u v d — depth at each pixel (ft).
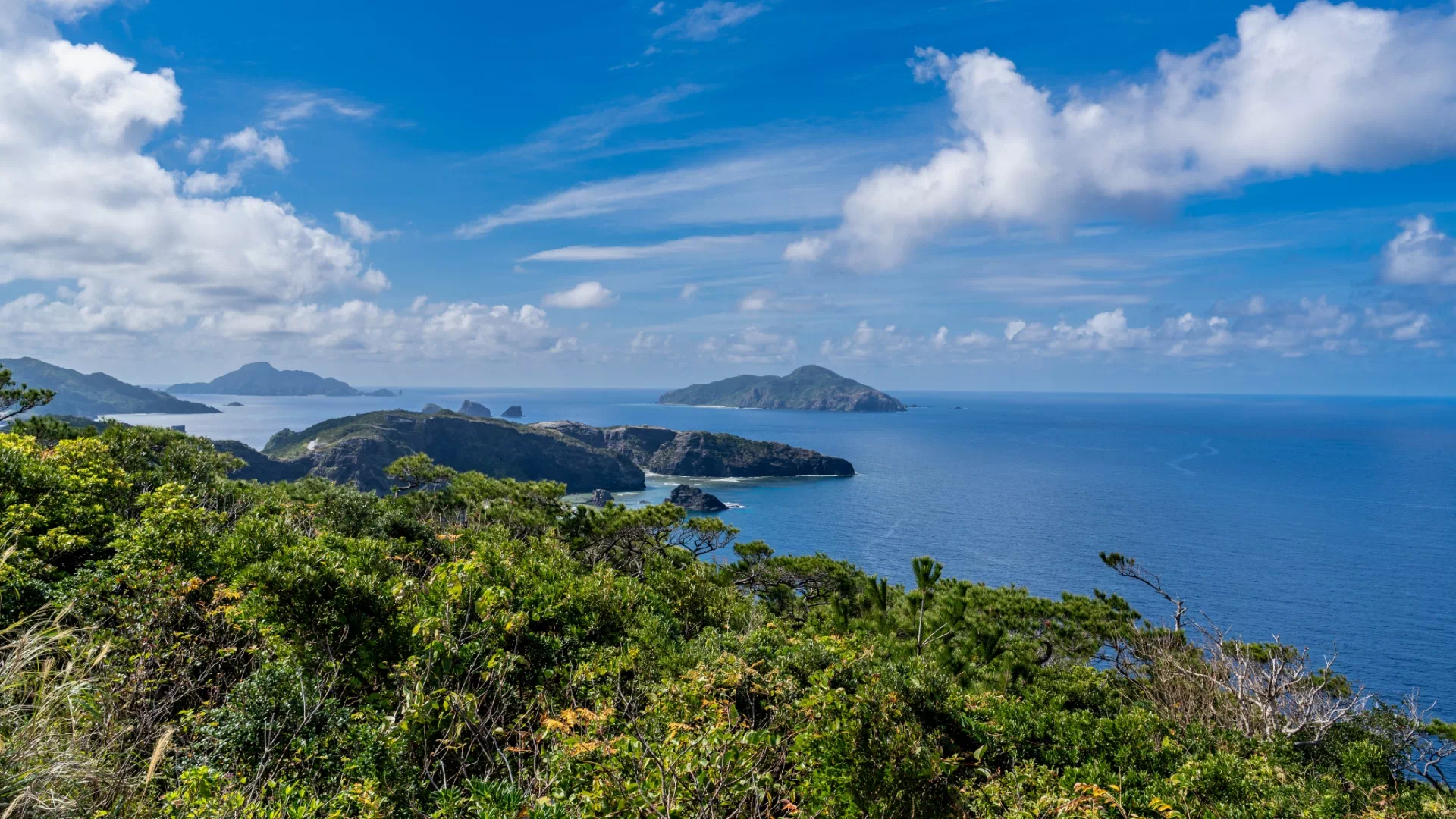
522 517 91.30
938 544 461.37
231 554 33.91
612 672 29.09
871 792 20.44
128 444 65.31
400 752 21.20
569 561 64.23
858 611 68.08
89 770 14.98
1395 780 44.55
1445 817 33.60
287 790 17.51
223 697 24.98
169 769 18.06
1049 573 386.52
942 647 56.49
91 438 59.06
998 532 500.33
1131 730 31.37
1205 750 33.06
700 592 58.80
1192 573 382.01
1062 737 31.42
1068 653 73.82
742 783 17.58
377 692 27.14
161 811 16.28
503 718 26.09
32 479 39.06
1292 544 464.65
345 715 23.56
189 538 33.99
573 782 18.25
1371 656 245.86
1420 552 439.63
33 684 16.81
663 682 28.22
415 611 28.68
